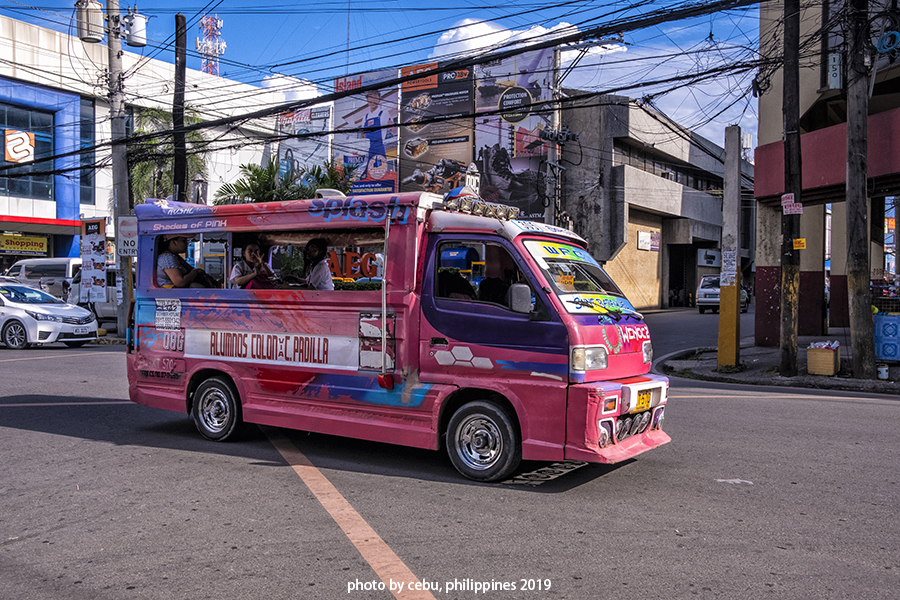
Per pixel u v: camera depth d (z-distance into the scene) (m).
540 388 5.17
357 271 6.39
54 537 4.25
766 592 3.46
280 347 6.57
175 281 7.44
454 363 5.59
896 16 12.33
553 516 4.62
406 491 5.21
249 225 6.84
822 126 18.23
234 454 6.43
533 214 34.16
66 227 31.47
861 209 12.02
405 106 37.12
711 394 10.58
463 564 3.81
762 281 17.09
